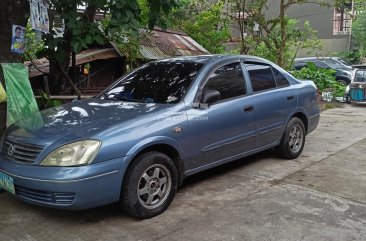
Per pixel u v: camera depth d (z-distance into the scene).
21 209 4.25
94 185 3.58
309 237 3.60
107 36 6.33
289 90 5.89
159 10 6.06
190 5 12.95
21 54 5.38
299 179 5.19
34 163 3.69
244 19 11.88
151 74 5.10
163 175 4.14
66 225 3.90
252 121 5.17
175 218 4.04
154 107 4.33
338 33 27.09
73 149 3.60
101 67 9.05
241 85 5.16
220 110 4.70
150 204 4.04
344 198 4.52
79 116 4.25
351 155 6.39
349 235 3.64
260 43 12.73
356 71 14.01
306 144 7.16
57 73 7.46
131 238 3.64
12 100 5.02
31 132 3.97
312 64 15.99
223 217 4.04
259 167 5.71
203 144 4.52
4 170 3.89
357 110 12.27
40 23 5.32
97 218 4.05
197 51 10.44
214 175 5.37
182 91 4.57
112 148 3.67
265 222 3.91
